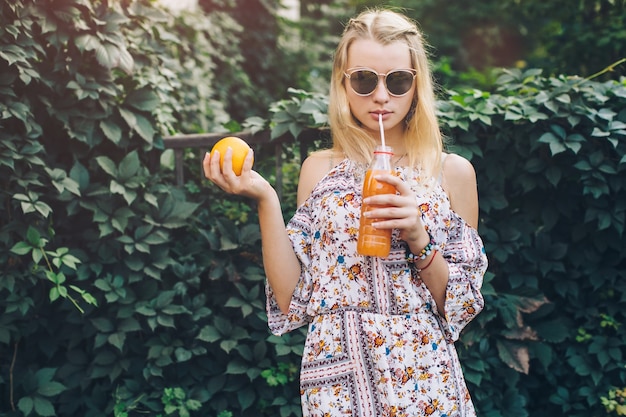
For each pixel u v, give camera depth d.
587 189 2.83
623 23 4.52
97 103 2.91
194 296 3.08
